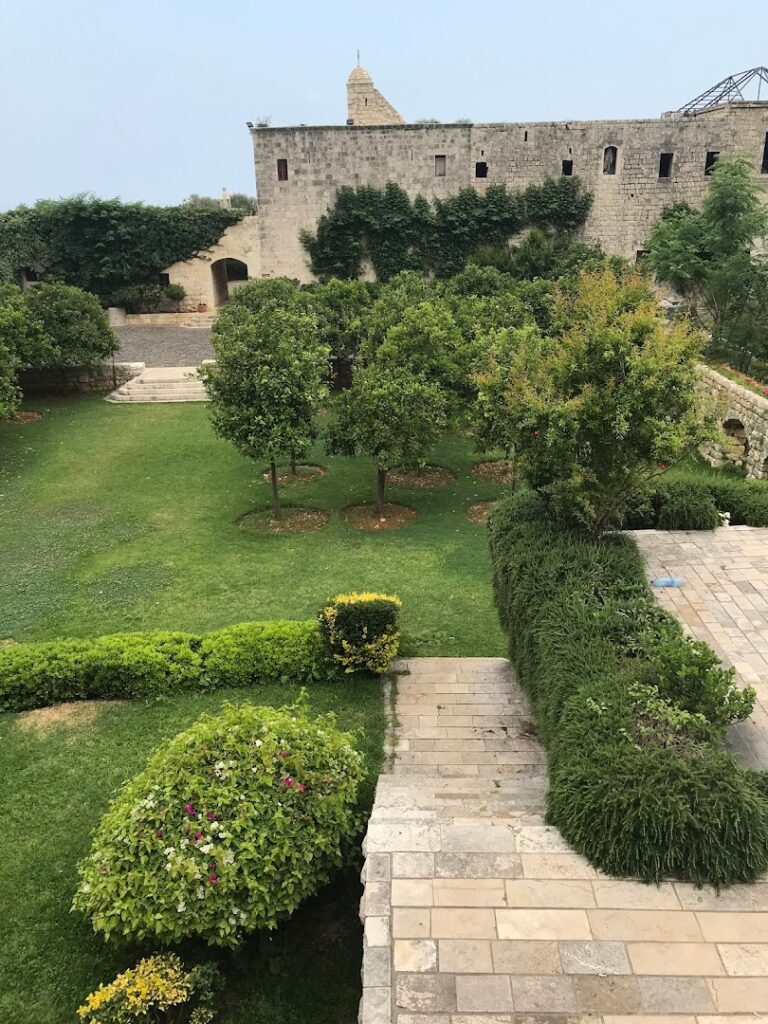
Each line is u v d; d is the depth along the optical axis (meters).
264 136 31.94
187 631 10.74
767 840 4.66
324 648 9.28
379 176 32.12
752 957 4.12
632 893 4.55
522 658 7.60
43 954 5.51
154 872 5.06
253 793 5.45
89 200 33.75
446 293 22.25
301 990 5.21
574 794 5.02
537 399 7.76
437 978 4.02
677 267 23.09
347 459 18.73
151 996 4.72
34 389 24.25
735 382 17.41
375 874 4.71
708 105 33.69
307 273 33.75
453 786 6.85
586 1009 3.84
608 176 31.59
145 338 31.98
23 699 8.79
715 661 5.72
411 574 12.64
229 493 16.50
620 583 7.41
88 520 15.03
